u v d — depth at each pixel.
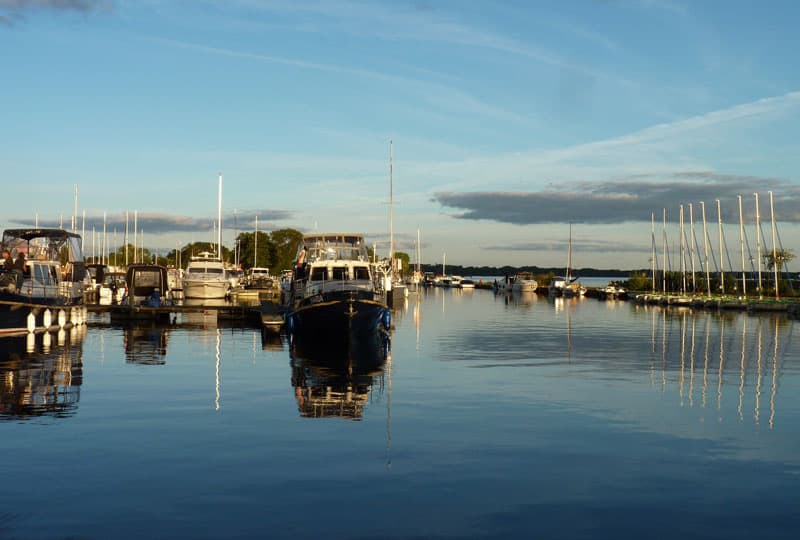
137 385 20.25
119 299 65.00
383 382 21.31
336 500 10.25
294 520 9.46
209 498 10.28
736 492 10.79
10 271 35.47
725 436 14.39
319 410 16.72
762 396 19.22
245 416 15.98
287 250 141.12
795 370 24.80
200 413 16.27
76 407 16.89
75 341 33.34
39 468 11.68
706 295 89.19
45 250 41.09
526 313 64.06
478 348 31.94
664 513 9.88
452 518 9.59
